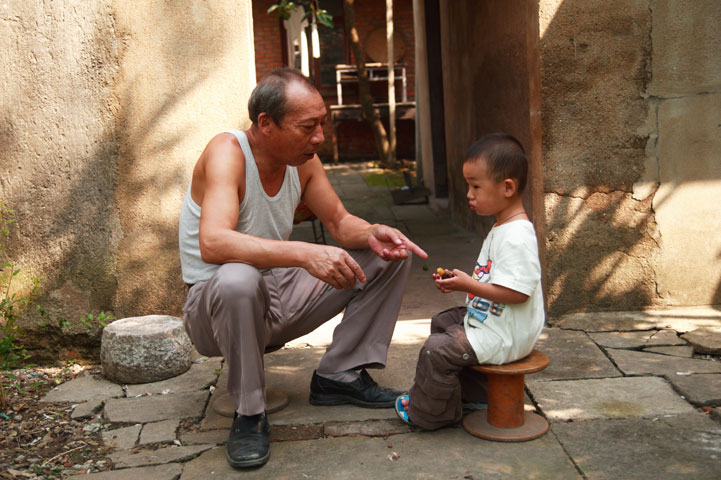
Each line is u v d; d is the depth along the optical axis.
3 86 3.53
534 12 3.78
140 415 2.95
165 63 3.59
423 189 9.07
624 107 3.79
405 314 4.36
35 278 3.48
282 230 2.86
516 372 2.50
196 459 2.55
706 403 2.84
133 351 3.27
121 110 3.59
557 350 3.49
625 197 3.86
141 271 3.69
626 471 2.35
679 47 3.74
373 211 8.73
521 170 2.49
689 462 2.40
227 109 3.65
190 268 2.75
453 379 2.56
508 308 2.52
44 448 2.69
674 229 3.88
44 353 3.71
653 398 2.92
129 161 3.62
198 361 3.57
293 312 2.83
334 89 14.13
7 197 3.60
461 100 6.91
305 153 2.58
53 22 3.51
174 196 3.67
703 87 3.77
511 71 4.99
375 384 2.98
